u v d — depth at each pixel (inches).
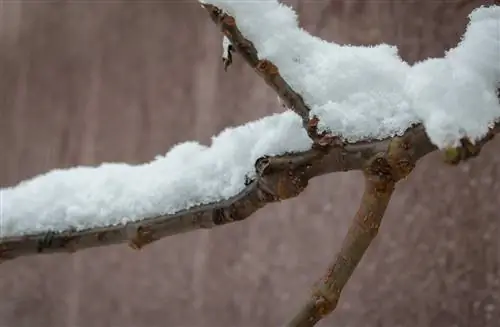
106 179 48.3
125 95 96.1
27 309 94.0
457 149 45.8
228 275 88.1
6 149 99.0
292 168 47.4
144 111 95.1
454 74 46.6
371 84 47.4
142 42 96.6
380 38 85.4
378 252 82.7
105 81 97.1
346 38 86.7
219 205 47.9
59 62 99.0
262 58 47.2
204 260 89.4
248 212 47.8
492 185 80.5
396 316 81.3
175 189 48.0
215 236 89.2
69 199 48.1
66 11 99.3
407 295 81.3
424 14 83.7
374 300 82.0
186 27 94.8
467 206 81.0
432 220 82.0
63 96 98.3
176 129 93.3
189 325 88.4
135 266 91.8
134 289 91.3
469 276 79.9
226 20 47.1
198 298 88.8
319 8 88.0
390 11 85.5
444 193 82.0
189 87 93.7
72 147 97.1
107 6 98.1
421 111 46.5
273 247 86.8
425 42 83.4
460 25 81.6
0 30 100.3
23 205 48.0
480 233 80.2
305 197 86.7
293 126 47.8
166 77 94.8
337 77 47.4
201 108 92.7
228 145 48.4
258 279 86.8
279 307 85.2
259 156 47.8
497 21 47.5
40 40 99.7
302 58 47.5
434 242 81.6
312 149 47.5
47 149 97.8
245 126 48.6
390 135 47.2
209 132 91.9
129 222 47.9
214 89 92.4
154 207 48.0
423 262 81.4
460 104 46.1
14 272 94.9
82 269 93.4
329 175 86.1
